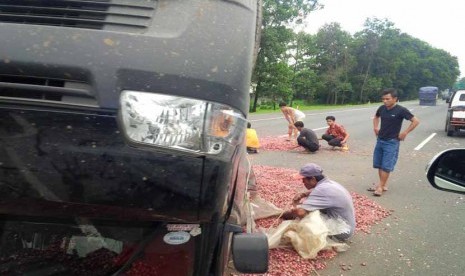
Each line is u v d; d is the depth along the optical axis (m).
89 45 1.69
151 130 1.72
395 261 4.74
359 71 87.75
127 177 1.72
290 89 34.97
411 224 6.07
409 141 15.98
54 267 2.10
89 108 1.67
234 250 2.13
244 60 1.91
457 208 6.96
